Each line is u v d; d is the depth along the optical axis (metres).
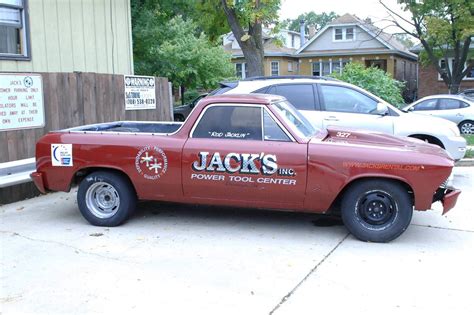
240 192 6.14
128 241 6.01
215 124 6.27
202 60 28.09
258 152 6.02
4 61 9.14
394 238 5.95
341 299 4.43
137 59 24.97
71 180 6.64
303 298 4.45
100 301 4.39
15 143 8.00
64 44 10.39
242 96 6.34
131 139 6.41
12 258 5.44
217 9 17.64
